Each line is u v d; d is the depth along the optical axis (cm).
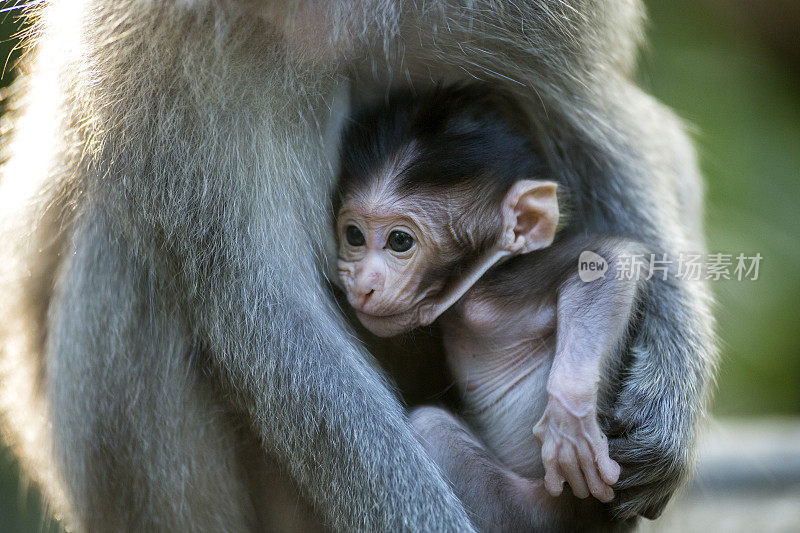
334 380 150
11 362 159
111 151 151
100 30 152
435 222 152
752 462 167
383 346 155
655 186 160
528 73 155
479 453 151
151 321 153
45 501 161
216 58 150
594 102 157
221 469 154
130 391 154
